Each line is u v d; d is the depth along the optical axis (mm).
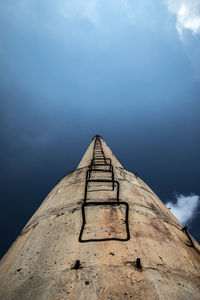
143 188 5754
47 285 2168
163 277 2299
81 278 2184
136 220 3555
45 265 2523
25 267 2605
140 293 1995
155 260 2580
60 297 1971
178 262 2754
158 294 2012
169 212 5488
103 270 2281
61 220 3701
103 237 2955
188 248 3422
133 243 2842
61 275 2270
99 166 6586
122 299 1908
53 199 5000
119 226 3275
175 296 2051
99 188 4863
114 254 2572
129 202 4227
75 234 3082
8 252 3703
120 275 2211
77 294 1981
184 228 4137
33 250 2980
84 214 3393
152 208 4438
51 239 3139
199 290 2289
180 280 2357
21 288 2225
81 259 2496
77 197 4488
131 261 2459
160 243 3066
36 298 2021
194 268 2777
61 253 2691
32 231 3738
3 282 2447
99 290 2010
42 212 4488
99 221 3410
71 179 5902
